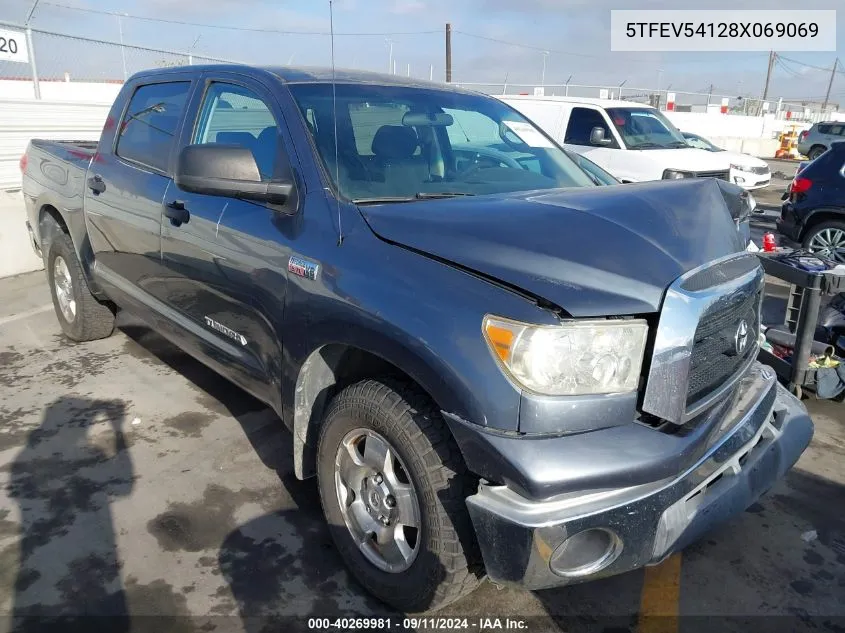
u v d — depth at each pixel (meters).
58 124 8.43
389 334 2.23
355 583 2.73
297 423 2.81
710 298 2.14
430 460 2.22
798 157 28.80
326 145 2.85
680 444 2.10
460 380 2.05
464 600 2.66
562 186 3.33
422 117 3.29
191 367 4.80
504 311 2.03
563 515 1.98
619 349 2.04
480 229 2.27
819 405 4.41
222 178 2.68
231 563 2.82
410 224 2.39
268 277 2.78
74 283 4.88
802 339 4.19
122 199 3.92
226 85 3.43
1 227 6.95
